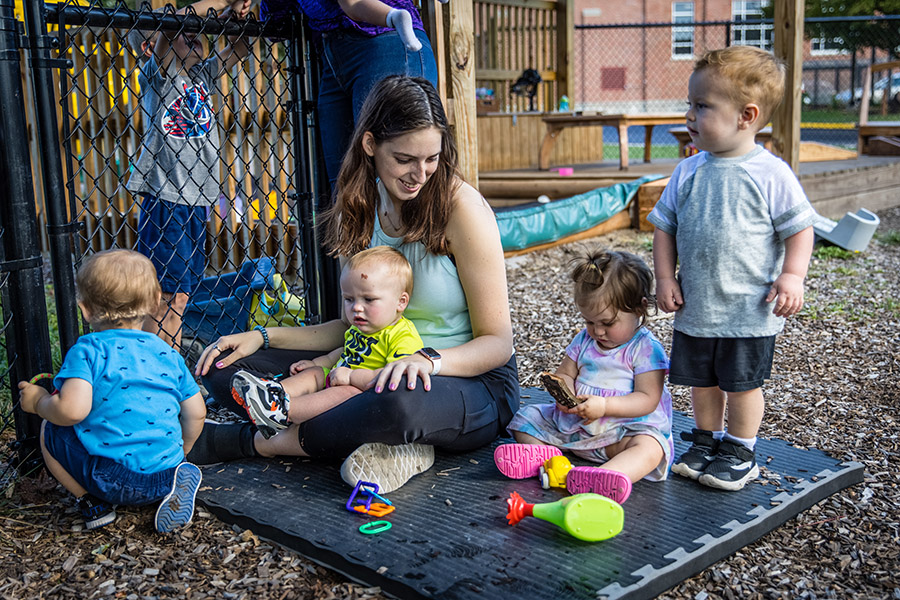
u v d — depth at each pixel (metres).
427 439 2.48
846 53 23.16
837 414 3.24
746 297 2.40
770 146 8.42
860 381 3.65
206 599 2.05
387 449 2.48
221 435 2.75
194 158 3.64
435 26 3.98
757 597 2.04
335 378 2.55
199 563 2.21
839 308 4.96
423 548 2.16
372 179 2.61
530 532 2.24
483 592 1.95
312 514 2.36
